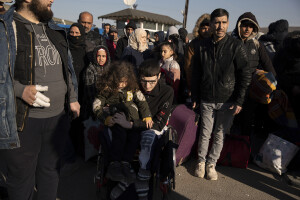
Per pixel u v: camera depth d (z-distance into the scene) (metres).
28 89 1.59
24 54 1.66
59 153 2.06
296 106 3.43
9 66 1.53
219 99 2.78
